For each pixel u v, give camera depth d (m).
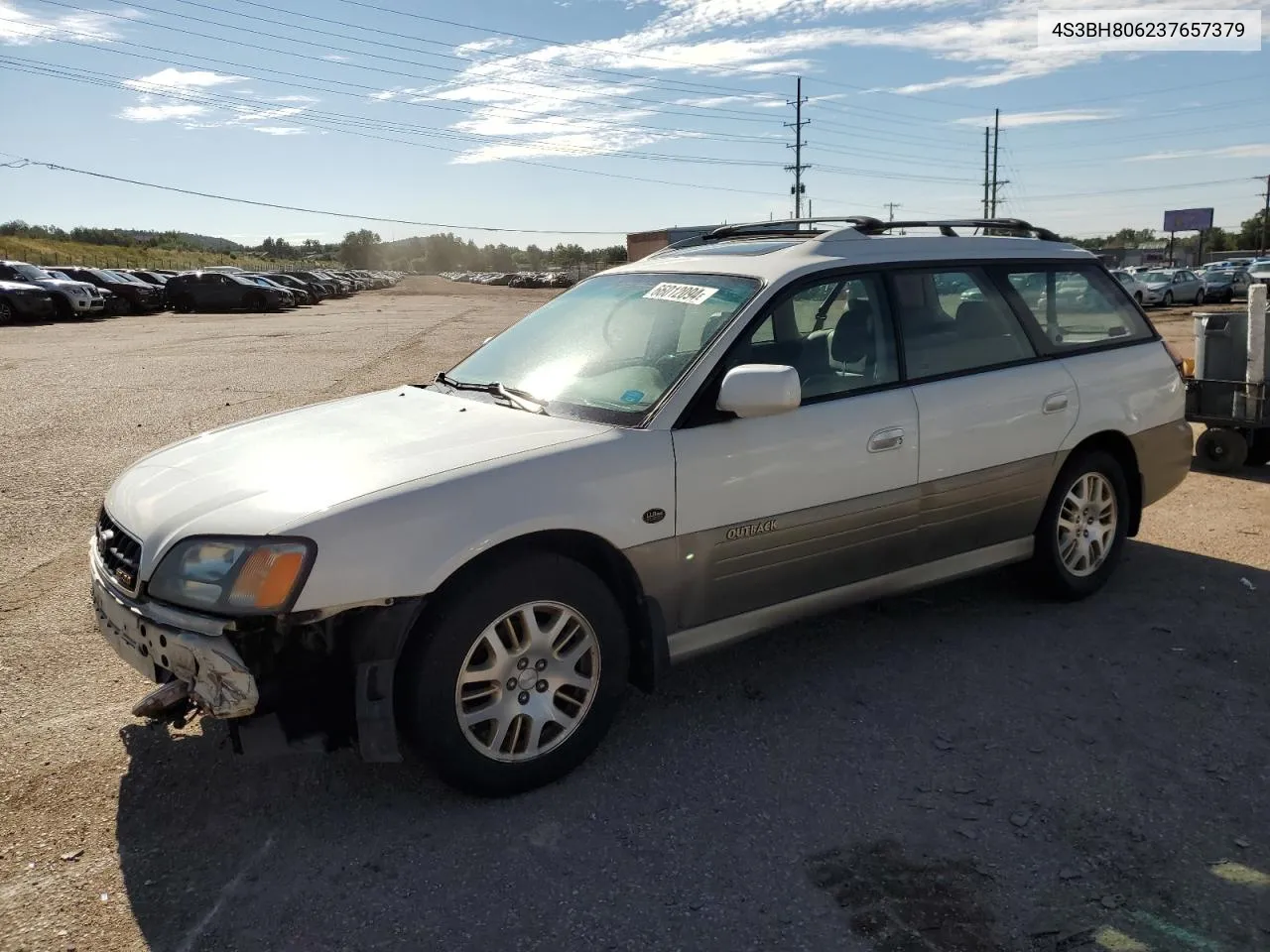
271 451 3.34
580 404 3.59
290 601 2.71
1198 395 7.70
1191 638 4.39
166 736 3.50
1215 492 7.08
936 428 4.04
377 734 2.83
